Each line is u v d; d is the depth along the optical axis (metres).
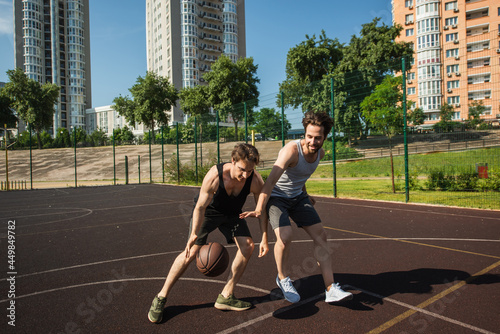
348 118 13.99
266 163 21.31
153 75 55.00
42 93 57.12
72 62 101.50
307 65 41.44
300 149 3.05
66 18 101.00
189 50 82.00
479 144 11.70
